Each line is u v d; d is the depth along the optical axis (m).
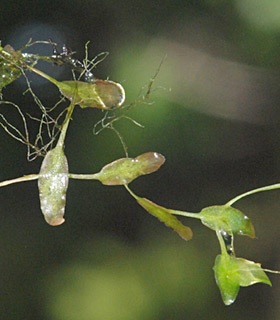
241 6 0.25
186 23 0.27
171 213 0.15
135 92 0.25
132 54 0.26
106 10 0.27
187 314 0.27
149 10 0.27
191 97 0.26
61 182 0.15
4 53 0.16
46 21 0.26
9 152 0.27
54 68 0.24
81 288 0.27
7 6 0.26
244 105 0.27
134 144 0.26
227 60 0.26
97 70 0.26
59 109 0.26
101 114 0.26
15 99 0.25
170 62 0.26
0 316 0.27
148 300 0.27
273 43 0.25
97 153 0.26
